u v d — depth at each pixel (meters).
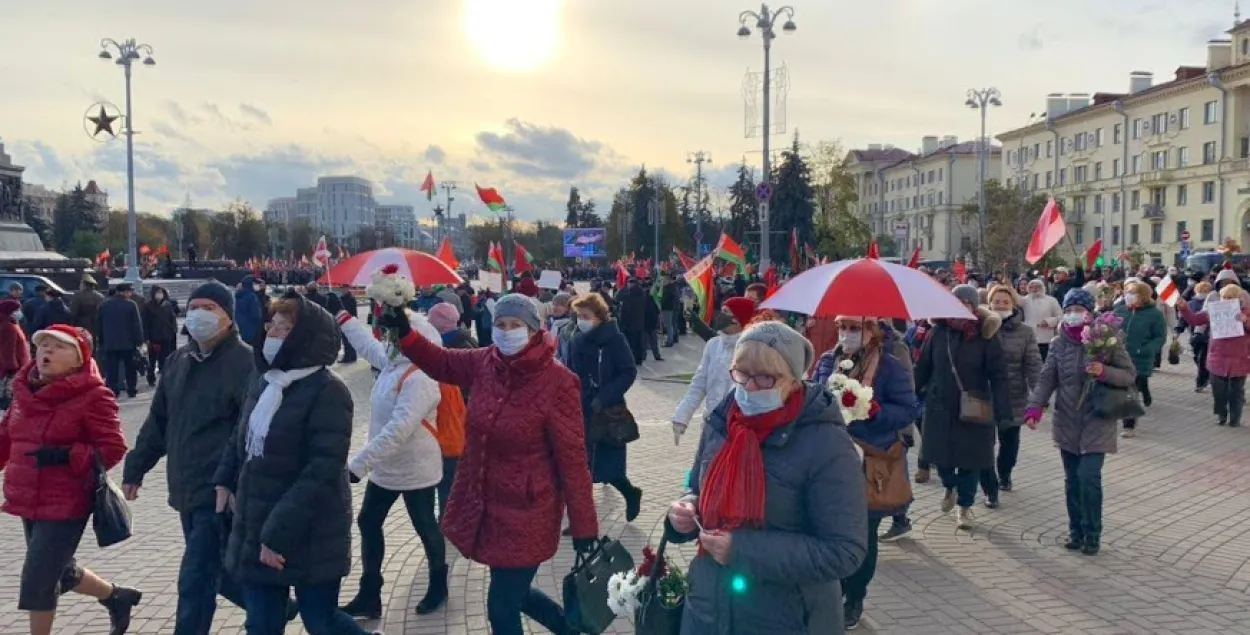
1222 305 11.73
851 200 54.97
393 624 5.39
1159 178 68.75
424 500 5.54
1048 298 13.89
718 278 29.11
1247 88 62.47
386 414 5.38
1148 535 7.15
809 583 2.87
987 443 7.25
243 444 4.39
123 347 14.98
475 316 22.30
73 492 4.75
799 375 2.93
